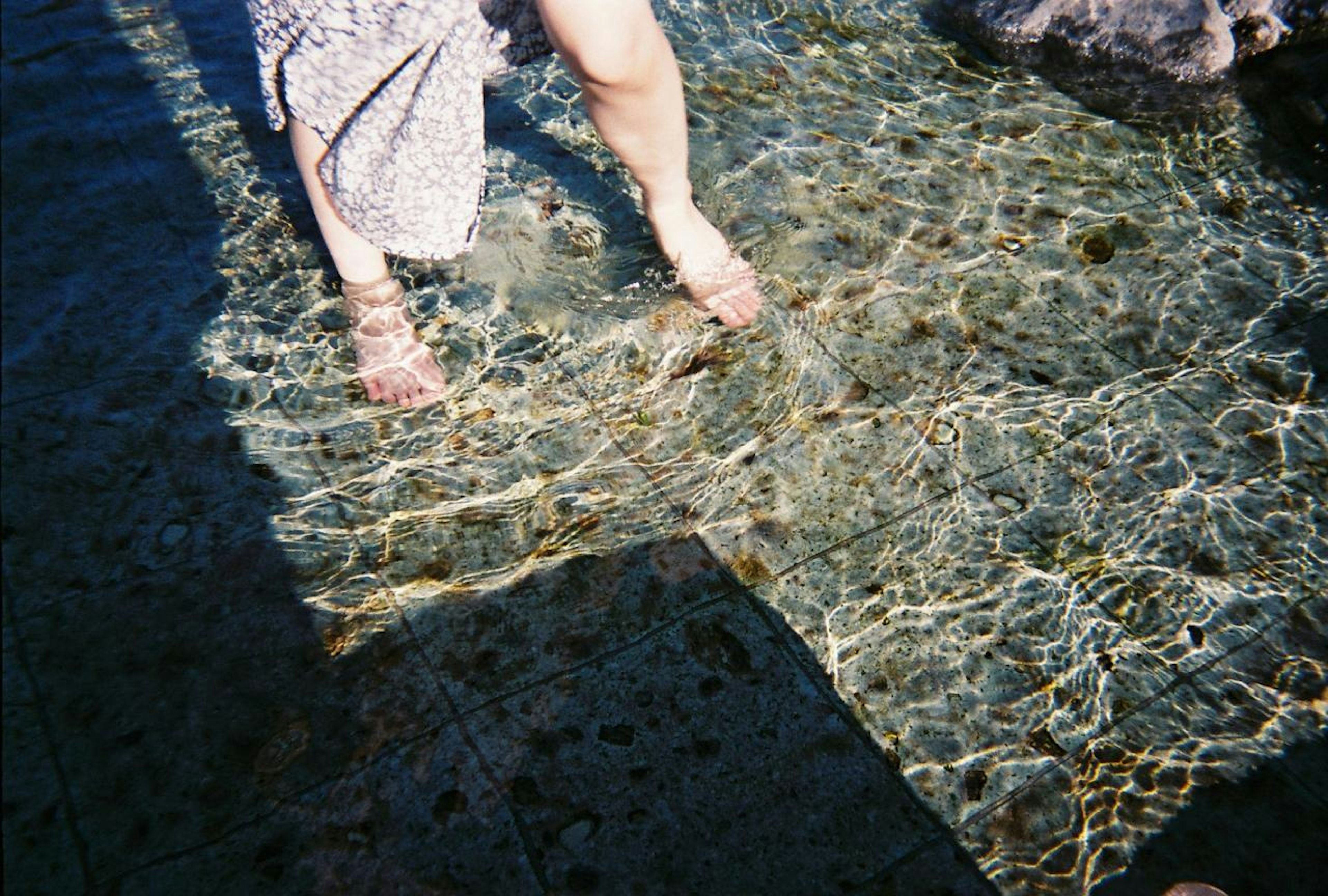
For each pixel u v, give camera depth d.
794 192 2.70
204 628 1.88
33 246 2.51
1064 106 3.01
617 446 2.18
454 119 1.93
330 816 1.66
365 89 1.86
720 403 2.25
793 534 2.04
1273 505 2.07
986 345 2.37
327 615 1.91
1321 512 2.06
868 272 2.51
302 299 2.44
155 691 1.80
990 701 1.81
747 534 2.04
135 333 2.34
